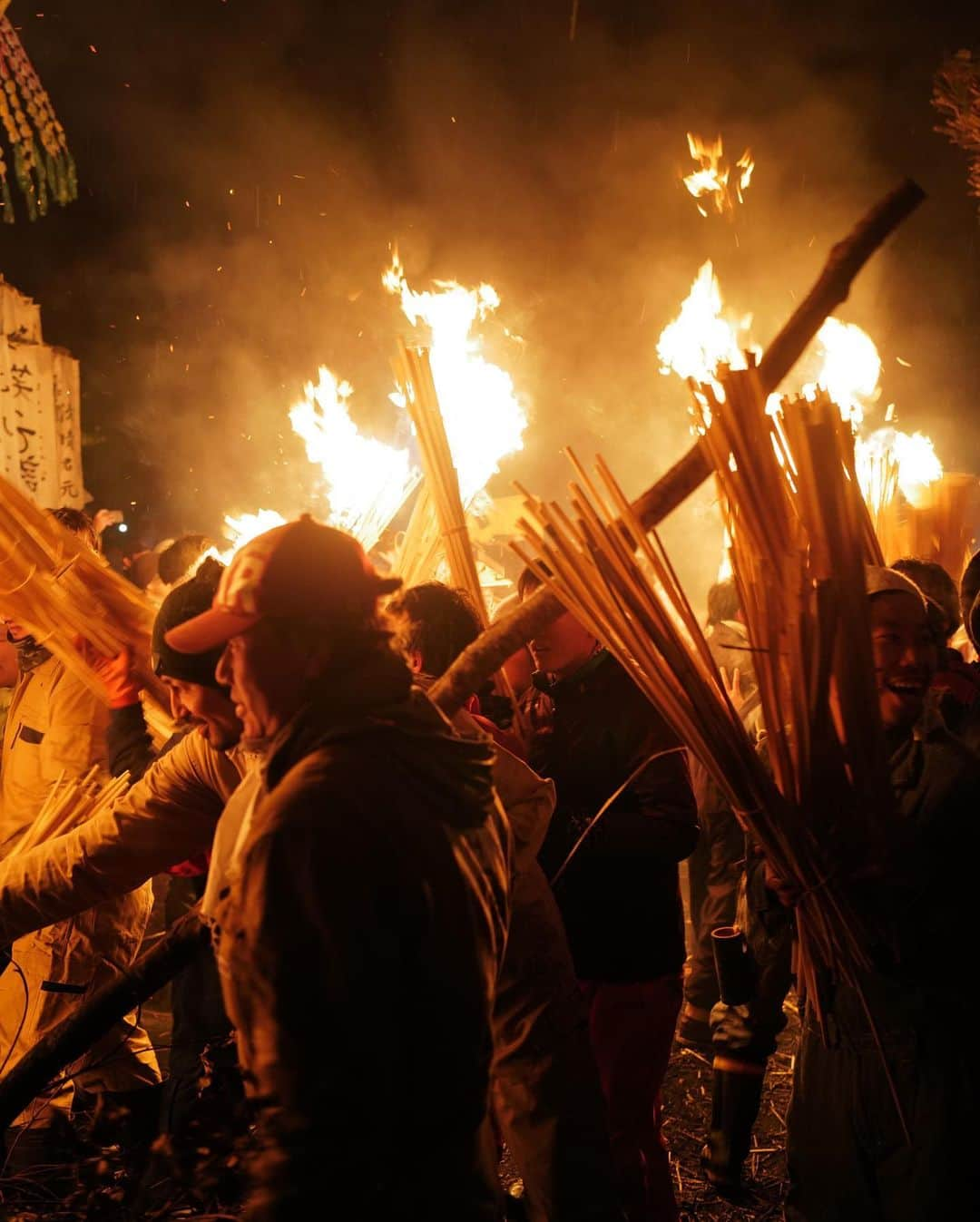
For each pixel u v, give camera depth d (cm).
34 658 375
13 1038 339
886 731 241
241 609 172
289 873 158
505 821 197
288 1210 154
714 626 475
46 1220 219
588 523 220
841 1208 244
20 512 336
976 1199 227
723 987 344
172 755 257
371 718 172
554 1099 240
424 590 284
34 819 367
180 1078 312
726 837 445
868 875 226
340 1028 155
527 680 354
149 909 366
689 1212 350
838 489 214
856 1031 239
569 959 249
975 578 367
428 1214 163
